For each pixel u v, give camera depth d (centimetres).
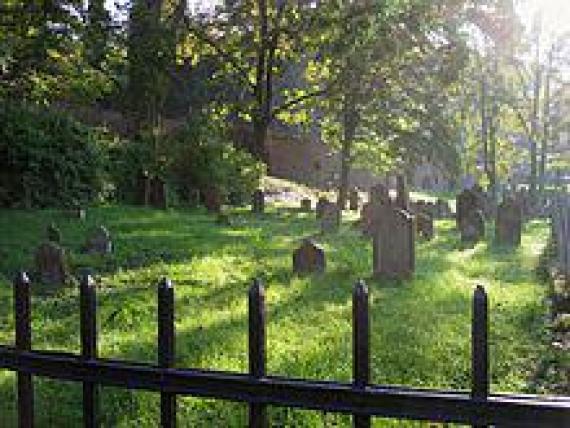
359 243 2234
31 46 3350
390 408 402
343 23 3853
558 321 1113
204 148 3722
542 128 6066
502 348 988
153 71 3788
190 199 3709
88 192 3155
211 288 1398
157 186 3456
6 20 3278
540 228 3366
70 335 1045
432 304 1285
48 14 3375
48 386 812
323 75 4400
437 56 4022
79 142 3134
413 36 3891
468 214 2505
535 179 5816
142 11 3778
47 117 3075
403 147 4231
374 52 3841
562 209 2020
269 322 1098
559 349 973
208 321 1109
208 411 717
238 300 1282
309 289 1398
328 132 4478
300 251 1608
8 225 2275
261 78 4291
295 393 419
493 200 4550
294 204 4200
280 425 689
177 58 4275
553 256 1991
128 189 3506
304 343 974
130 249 1897
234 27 4362
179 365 865
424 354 934
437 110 4147
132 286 1412
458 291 1421
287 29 4116
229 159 3822
